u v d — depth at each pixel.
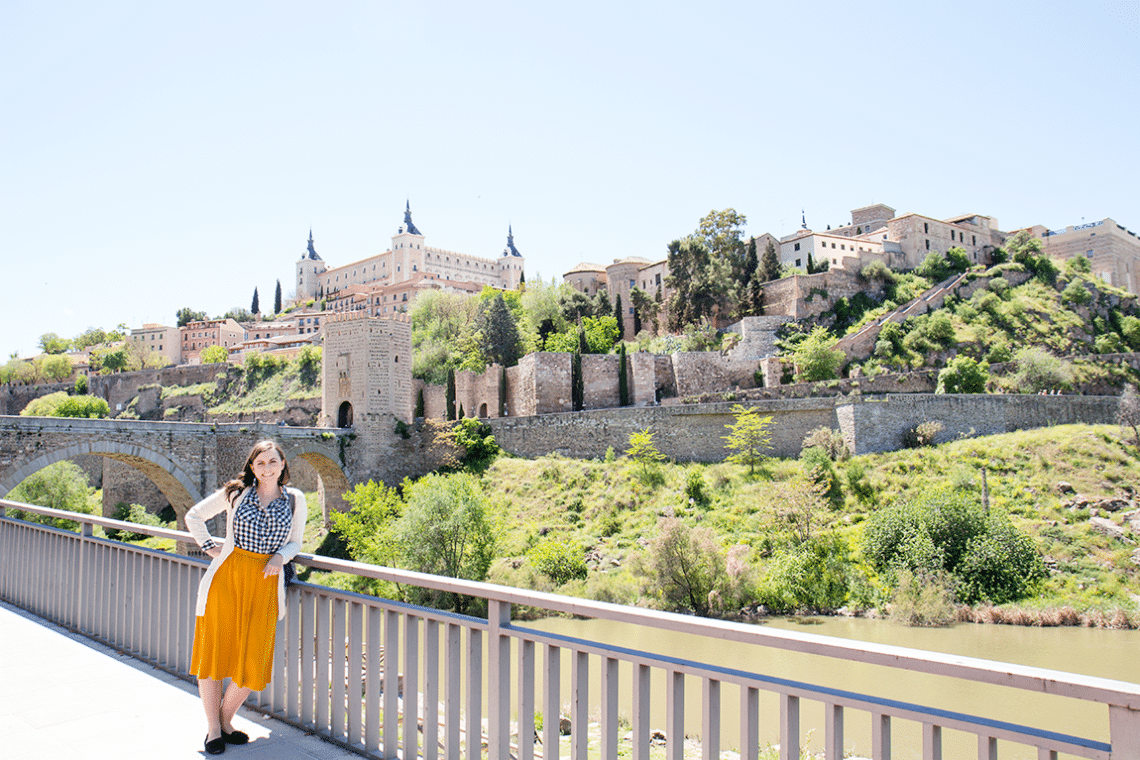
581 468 54.28
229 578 7.00
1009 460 46.28
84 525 11.30
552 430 59.69
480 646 6.36
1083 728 20.66
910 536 38.78
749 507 45.50
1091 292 96.50
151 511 69.50
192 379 115.06
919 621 34.78
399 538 41.38
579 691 5.56
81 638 10.84
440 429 60.31
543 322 99.38
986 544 37.19
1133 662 28.30
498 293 113.31
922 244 106.44
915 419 53.31
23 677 9.15
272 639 7.23
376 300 145.62
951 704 23.30
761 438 53.38
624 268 117.00
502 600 5.89
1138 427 48.22
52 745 7.20
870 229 130.00
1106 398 58.66
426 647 6.64
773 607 37.53
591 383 72.69
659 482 51.16
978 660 3.90
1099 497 41.41
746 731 4.73
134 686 8.87
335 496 58.72
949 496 40.50
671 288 101.31
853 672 27.59
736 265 102.31
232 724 7.84
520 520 49.50
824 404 54.12
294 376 106.00
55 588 11.88
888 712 4.21
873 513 42.12
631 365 72.94
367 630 7.21
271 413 100.88
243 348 141.38
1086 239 124.31
